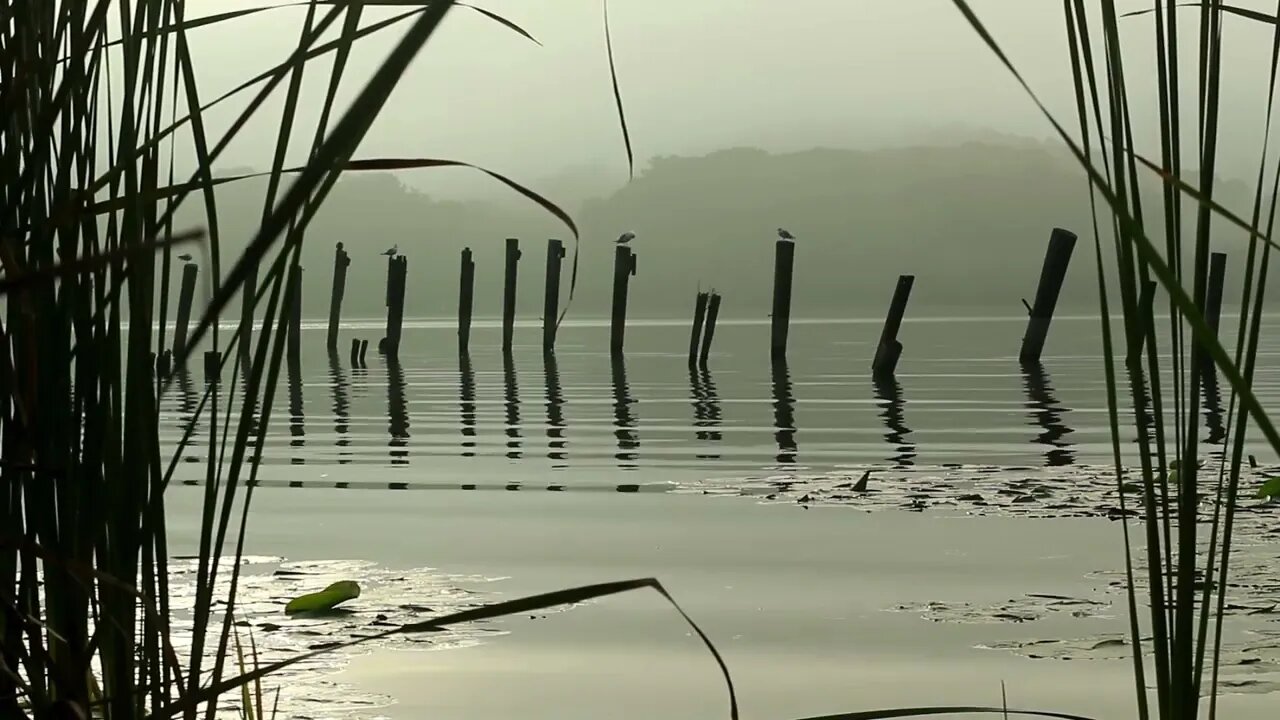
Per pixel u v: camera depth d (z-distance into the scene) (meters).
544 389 20.34
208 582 1.42
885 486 8.88
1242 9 1.42
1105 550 6.22
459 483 9.43
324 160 0.76
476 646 4.43
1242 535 6.39
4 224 1.32
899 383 20.55
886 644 4.51
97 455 1.51
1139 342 1.55
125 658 1.49
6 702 1.48
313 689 3.84
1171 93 1.45
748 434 12.87
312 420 15.14
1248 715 3.46
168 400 18.11
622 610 5.08
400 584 5.58
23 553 1.47
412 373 25.33
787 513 7.73
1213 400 15.31
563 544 6.73
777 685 4.00
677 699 3.83
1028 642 4.48
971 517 7.42
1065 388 18.58
